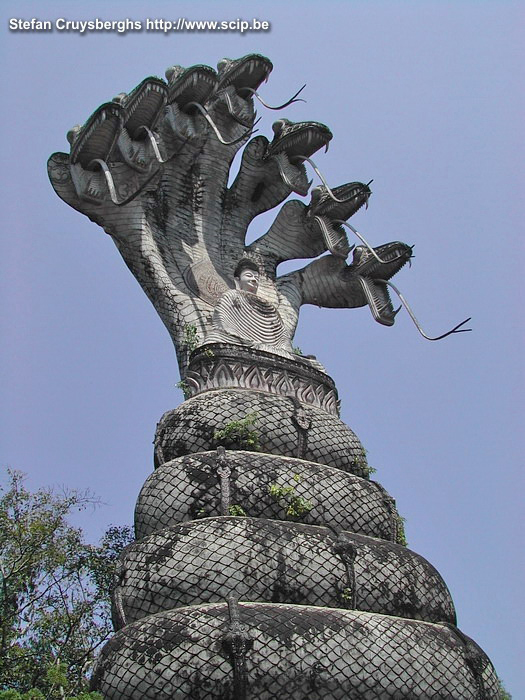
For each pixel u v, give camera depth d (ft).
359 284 67.72
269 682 39.99
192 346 60.34
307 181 69.26
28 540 65.87
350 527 50.52
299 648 40.96
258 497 48.83
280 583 44.73
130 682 41.65
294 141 68.03
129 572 47.34
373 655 42.14
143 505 50.96
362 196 68.03
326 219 68.28
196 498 48.85
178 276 64.34
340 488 51.21
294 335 65.31
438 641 44.96
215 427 52.90
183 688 40.16
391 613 46.83
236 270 64.18
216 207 69.62
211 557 45.01
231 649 40.29
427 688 42.91
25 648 63.10
